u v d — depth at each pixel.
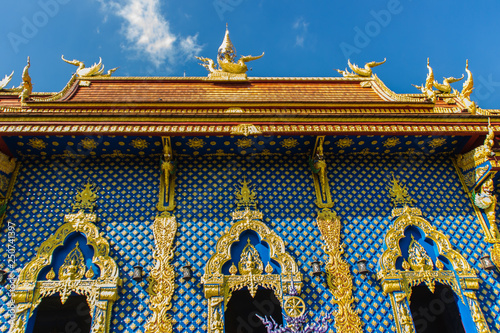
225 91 9.87
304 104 8.72
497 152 7.91
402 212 8.00
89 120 7.49
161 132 7.52
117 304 6.71
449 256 7.48
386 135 8.05
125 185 8.05
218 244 7.37
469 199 8.30
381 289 7.14
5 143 7.67
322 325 6.15
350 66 10.91
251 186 8.22
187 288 6.94
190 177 8.25
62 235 7.25
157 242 7.34
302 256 7.39
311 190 8.23
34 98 8.70
